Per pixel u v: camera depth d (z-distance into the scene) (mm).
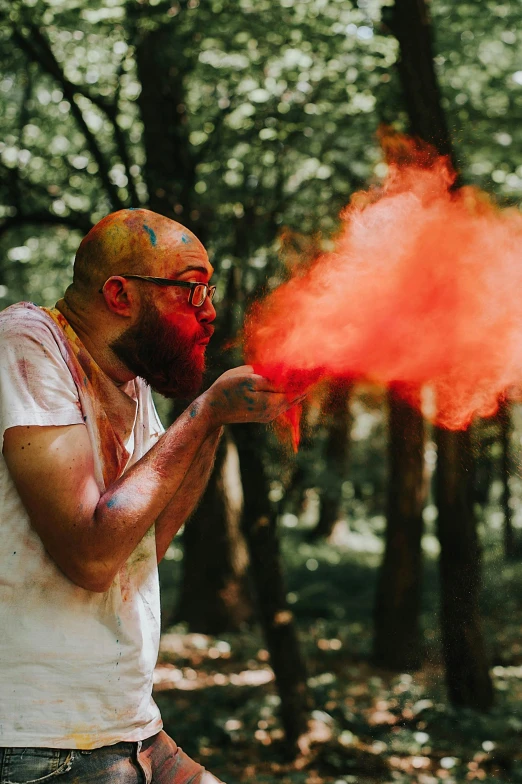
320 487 8461
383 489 12641
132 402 1896
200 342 1885
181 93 7305
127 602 1782
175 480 1729
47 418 1656
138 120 8125
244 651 9445
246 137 7617
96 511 1646
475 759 5496
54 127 8883
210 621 10336
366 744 6043
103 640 1737
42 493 1633
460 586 4965
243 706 7336
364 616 11594
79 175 8375
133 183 6934
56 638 1689
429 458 9422
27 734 1653
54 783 1672
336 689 7488
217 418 1799
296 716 6156
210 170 7668
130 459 1916
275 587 6242
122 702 1756
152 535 1859
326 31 7617
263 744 6375
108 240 1816
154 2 6723
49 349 1729
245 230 7145
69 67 8273
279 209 7238
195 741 6387
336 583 13750
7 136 8445
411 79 5434
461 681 5992
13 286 10359
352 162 7973
